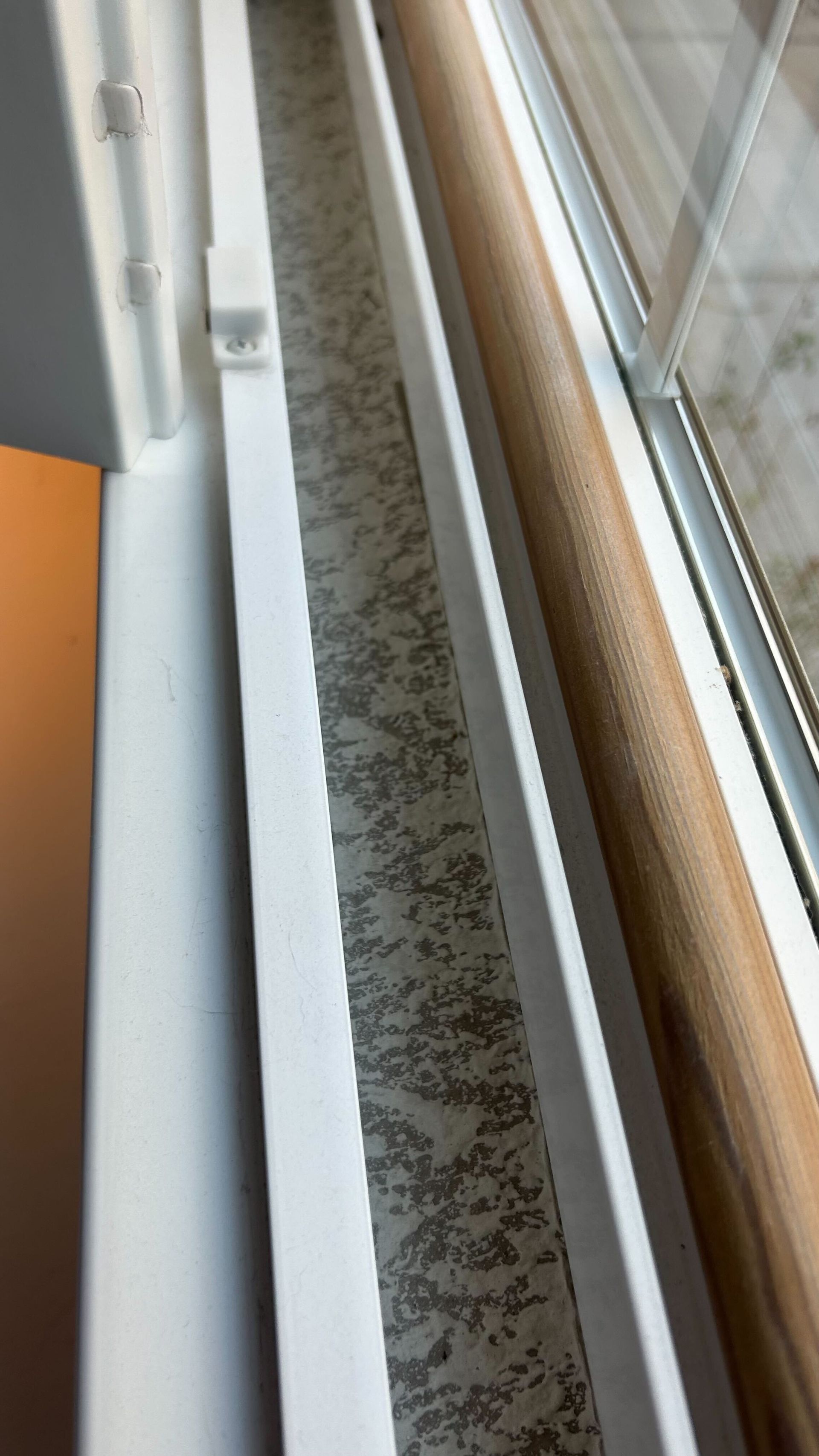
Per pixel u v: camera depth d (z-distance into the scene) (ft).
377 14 2.63
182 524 1.65
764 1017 1.07
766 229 1.45
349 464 2.04
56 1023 3.31
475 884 1.56
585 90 2.09
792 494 1.41
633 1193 1.15
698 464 1.63
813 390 1.36
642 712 1.26
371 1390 1.07
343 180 2.50
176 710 1.50
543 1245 1.32
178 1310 1.15
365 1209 1.15
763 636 1.47
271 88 2.67
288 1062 1.22
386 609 1.85
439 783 1.66
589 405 1.59
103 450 1.65
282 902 1.31
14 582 3.41
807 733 1.38
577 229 2.00
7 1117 3.24
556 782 1.47
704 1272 1.00
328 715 1.74
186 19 2.22
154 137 1.36
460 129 1.98
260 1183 1.21
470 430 1.90
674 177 1.70
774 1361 0.90
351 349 2.21
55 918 3.36
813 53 1.33
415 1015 1.47
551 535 1.45
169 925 1.35
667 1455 1.04
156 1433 1.09
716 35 1.57
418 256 2.05
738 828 1.32
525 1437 1.23
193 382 1.80
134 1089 1.25
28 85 1.18
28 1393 3.01
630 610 1.35
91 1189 1.20
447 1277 1.30
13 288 1.40
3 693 3.42
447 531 1.79
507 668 1.52
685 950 1.10
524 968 1.41
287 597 1.53
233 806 1.43
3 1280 3.10
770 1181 0.97
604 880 1.34
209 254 1.81
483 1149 1.37
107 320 1.44
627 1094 1.24
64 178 1.27
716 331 1.58
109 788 1.43
